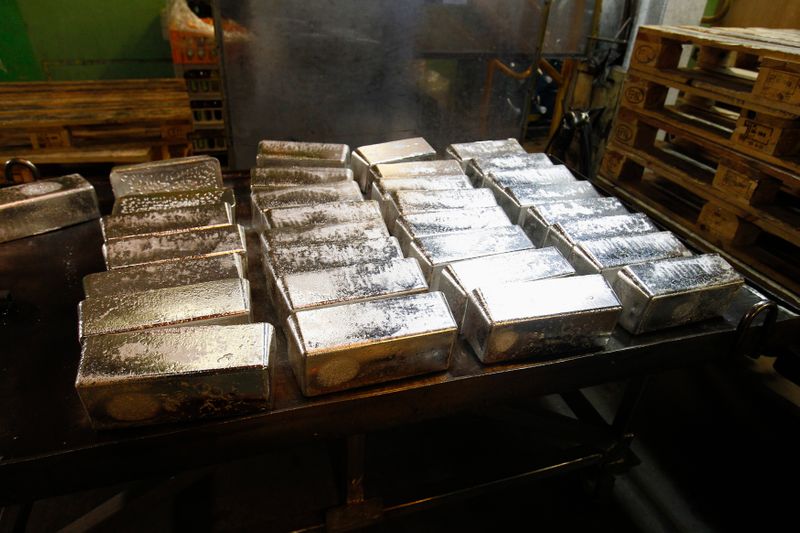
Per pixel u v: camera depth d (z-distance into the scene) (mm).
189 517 1676
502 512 1752
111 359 894
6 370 1062
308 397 1009
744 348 1312
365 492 1462
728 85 1955
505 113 3018
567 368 1165
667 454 1988
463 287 1169
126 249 1227
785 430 2123
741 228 1960
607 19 3084
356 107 2713
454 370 1102
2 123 2537
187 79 3254
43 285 1312
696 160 2336
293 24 2375
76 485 941
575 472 1896
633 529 1726
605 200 1588
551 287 1146
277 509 1716
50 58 3951
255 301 1281
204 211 1375
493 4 2629
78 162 2621
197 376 888
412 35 2584
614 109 3115
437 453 1931
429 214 1415
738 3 2986
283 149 1752
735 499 1835
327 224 1361
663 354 1249
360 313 1027
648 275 1220
